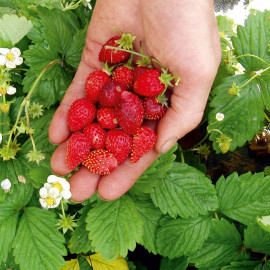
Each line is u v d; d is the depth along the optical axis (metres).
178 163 0.31
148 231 0.31
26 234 0.28
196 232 0.30
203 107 0.31
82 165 0.30
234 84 0.33
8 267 0.30
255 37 0.34
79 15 0.37
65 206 0.30
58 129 0.31
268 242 0.28
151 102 0.30
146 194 0.31
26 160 0.30
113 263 0.32
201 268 0.29
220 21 0.42
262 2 0.50
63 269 0.31
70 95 0.32
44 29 0.33
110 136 0.29
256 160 0.40
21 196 0.29
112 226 0.29
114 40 0.32
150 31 0.31
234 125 0.34
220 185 0.31
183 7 0.30
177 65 0.30
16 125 0.29
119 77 0.31
